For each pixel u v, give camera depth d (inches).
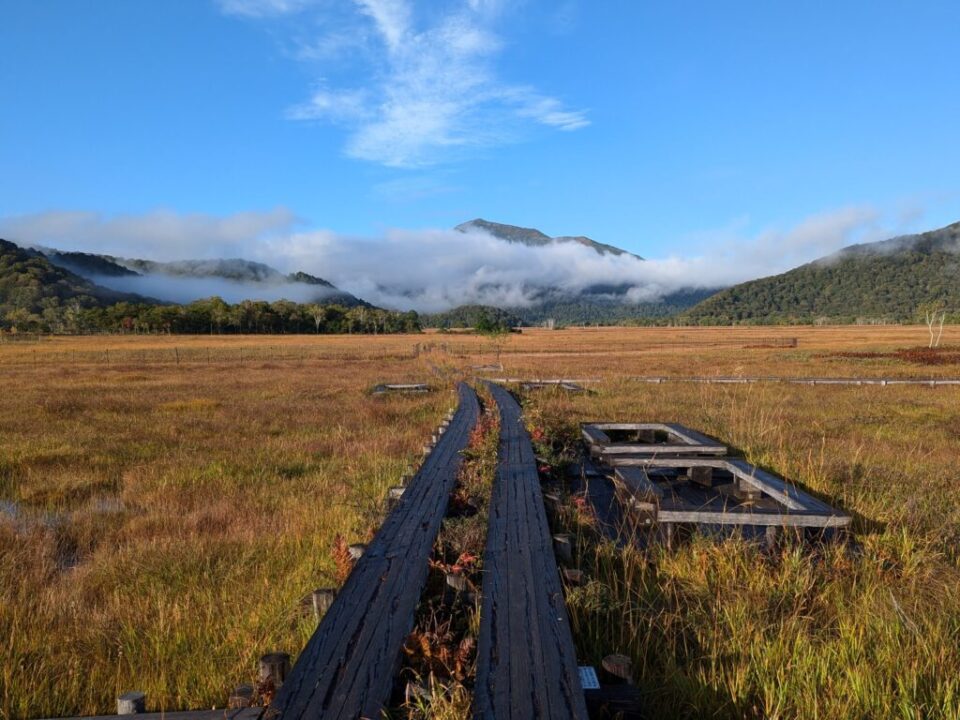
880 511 261.1
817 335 4109.3
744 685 135.3
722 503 286.2
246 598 202.8
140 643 173.8
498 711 108.3
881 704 127.5
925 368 1295.5
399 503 253.3
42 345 3289.9
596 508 297.9
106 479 391.9
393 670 125.2
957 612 164.2
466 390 818.8
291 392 923.4
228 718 123.6
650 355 2079.2
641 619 159.5
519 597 157.0
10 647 169.6
